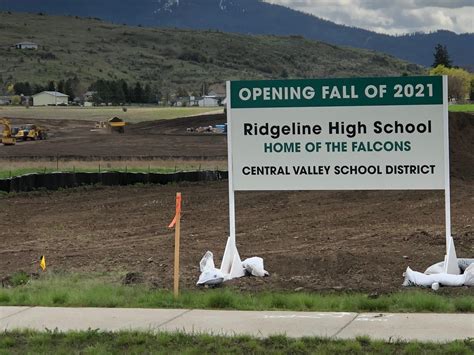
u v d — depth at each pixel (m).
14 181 30.86
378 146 13.59
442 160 13.42
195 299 11.92
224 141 68.19
